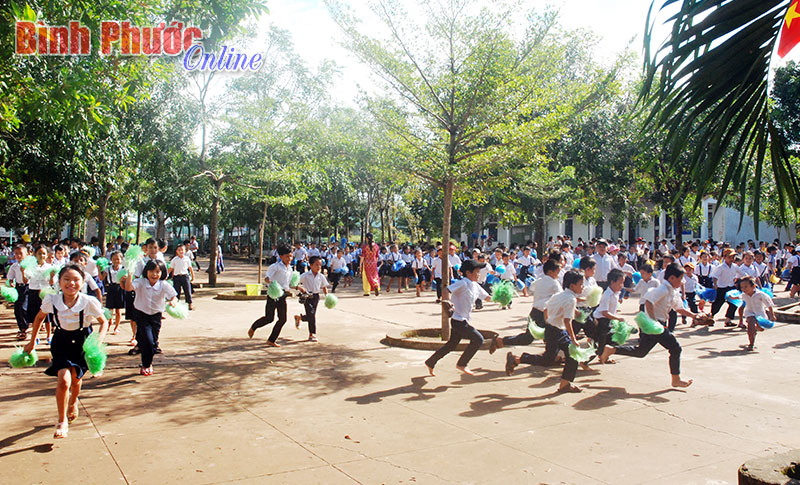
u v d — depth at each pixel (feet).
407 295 62.95
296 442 15.93
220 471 13.75
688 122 10.68
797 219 10.95
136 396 20.48
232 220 155.12
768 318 32.60
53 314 16.61
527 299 57.31
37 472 13.50
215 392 21.21
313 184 62.39
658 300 23.11
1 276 84.53
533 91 30.50
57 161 40.22
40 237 102.47
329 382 22.99
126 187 70.85
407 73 30.91
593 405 19.93
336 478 13.44
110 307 33.24
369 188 109.60
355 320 41.68
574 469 14.15
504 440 16.25
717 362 27.27
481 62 29.48
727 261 39.17
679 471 14.05
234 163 60.13
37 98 24.06
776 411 19.30
